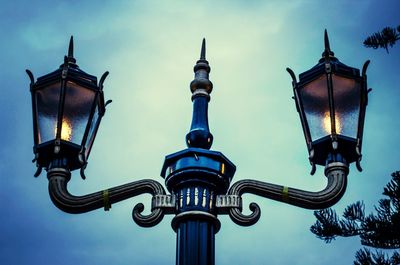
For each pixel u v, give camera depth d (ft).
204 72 17.63
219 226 16.20
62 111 16.55
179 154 16.44
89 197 16.31
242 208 16.19
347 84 16.49
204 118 17.17
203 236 15.74
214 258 15.72
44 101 16.76
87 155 16.97
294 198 16.16
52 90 16.78
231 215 16.10
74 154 16.53
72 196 16.30
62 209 16.33
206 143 16.92
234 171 16.79
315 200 16.06
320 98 16.46
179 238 15.85
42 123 16.65
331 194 16.02
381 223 35.50
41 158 16.58
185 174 16.20
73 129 16.60
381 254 35.09
